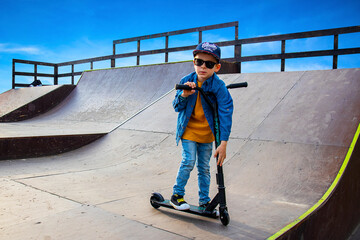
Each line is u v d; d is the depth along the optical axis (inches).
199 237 73.2
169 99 255.6
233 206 99.6
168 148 177.2
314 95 184.1
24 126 275.9
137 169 153.5
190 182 128.7
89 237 71.0
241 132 168.6
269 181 123.4
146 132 206.8
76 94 400.5
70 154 191.9
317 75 207.8
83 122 303.1
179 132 91.0
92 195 107.9
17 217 83.2
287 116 171.0
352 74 193.6
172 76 322.7
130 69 378.0
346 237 125.1
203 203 91.0
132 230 76.3
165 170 150.3
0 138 169.9
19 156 176.9
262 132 163.0
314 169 126.1
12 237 69.6
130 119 237.8
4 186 115.9
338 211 116.4
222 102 85.0
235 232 77.2
